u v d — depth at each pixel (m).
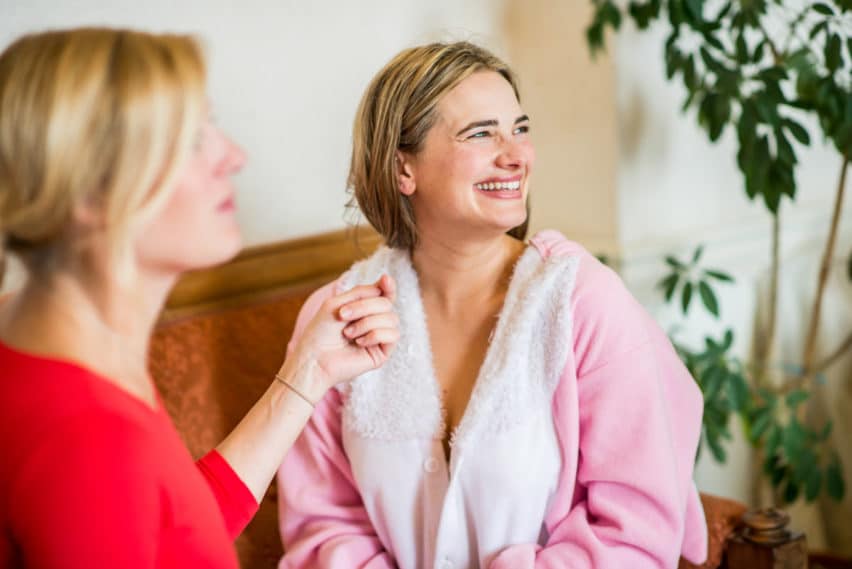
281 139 2.06
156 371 1.65
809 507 2.68
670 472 1.35
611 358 1.36
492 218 1.36
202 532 0.86
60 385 0.80
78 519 0.77
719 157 2.60
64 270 0.83
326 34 2.12
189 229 0.86
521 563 1.33
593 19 2.26
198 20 1.91
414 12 2.30
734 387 2.11
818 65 2.11
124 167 0.78
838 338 2.75
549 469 1.39
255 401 1.76
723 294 2.57
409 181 1.41
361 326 1.18
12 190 0.79
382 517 1.46
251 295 1.83
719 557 1.60
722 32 2.40
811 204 2.76
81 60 0.78
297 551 1.50
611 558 1.33
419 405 1.43
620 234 2.36
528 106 2.50
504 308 1.40
